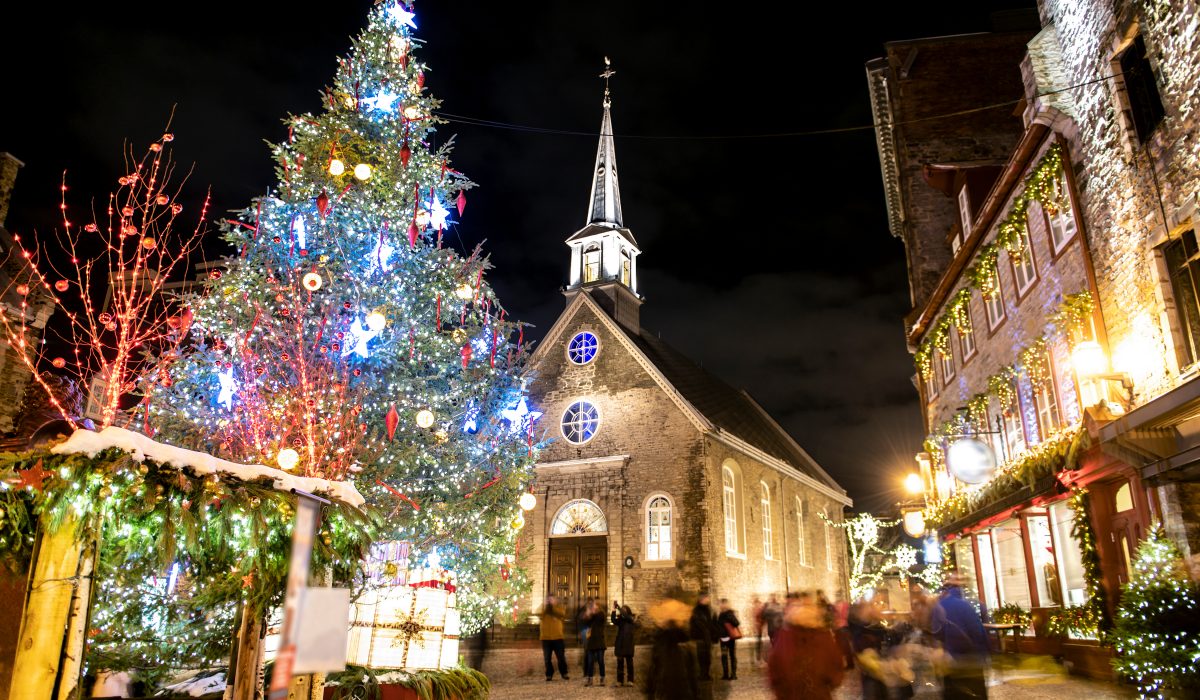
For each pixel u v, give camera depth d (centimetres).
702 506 2558
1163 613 917
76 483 476
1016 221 1539
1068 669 1356
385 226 1393
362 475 1239
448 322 1491
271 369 1270
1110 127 1175
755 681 1451
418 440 1355
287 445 1209
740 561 2719
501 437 1547
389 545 888
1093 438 1146
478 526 1470
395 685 716
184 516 518
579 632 2109
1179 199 1022
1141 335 1115
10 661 492
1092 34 1230
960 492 1973
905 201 2414
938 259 2353
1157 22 1054
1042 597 1648
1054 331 1392
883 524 3766
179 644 707
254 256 1296
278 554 576
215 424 1236
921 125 2414
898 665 841
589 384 2889
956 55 2442
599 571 2641
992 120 2380
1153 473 1041
